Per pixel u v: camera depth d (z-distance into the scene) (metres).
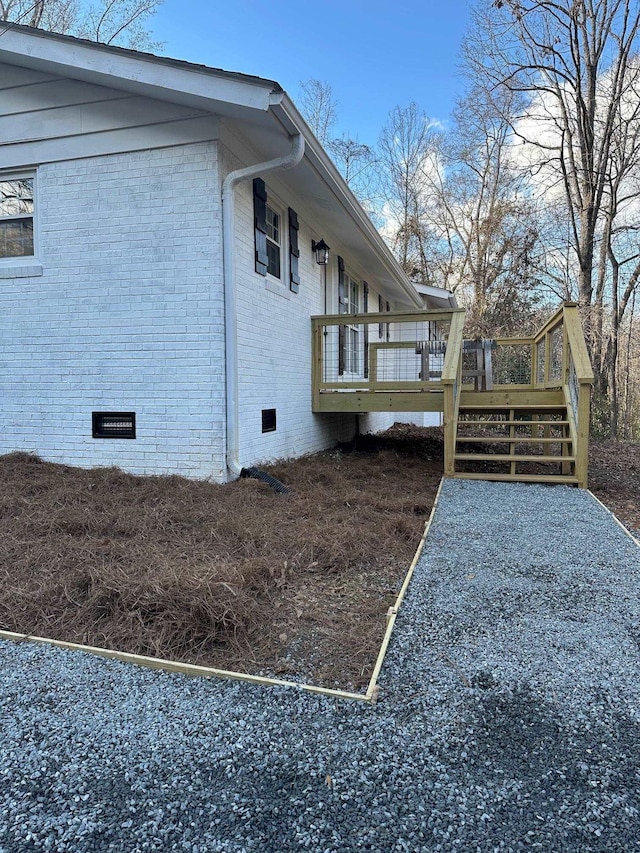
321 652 2.32
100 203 5.41
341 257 9.58
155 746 1.72
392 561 3.43
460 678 2.08
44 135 5.50
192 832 1.38
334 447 9.29
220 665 2.22
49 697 1.99
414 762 1.63
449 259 25.70
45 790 1.53
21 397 5.79
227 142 5.25
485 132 21.38
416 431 13.21
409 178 26.69
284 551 3.46
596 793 1.50
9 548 3.43
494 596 2.84
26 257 5.74
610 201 16.30
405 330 15.16
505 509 4.68
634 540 3.80
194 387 5.34
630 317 19.53
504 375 15.02
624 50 14.81
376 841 1.35
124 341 5.47
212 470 5.34
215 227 5.15
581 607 2.70
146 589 2.67
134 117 5.25
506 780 1.55
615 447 10.68
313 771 1.60
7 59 5.30
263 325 6.20
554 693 1.98
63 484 4.96
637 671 2.12
